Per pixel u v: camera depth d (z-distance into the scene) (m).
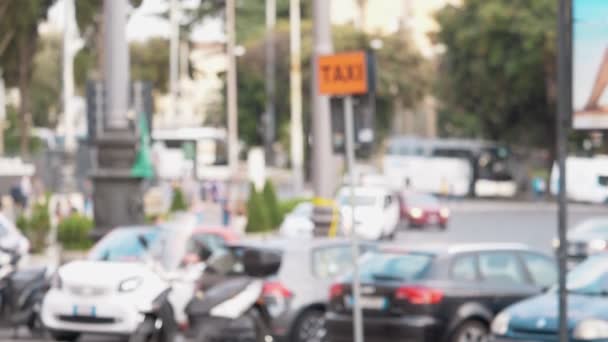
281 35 148.75
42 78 145.00
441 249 25.19
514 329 22.23
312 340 27.23
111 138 40.38
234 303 23.73
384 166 137.12
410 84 141.00
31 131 122.94
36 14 82.00
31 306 29.94
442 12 120.44
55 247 50.72
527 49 114.00
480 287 24.97
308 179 147.38
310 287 27.34
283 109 150.88
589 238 50.62
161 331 24.92
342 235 36.72
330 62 21.81
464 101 122.31
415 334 24.33
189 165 100.75
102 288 28.39
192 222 29.33
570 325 21.42
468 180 133.12
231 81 120.88
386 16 164.50
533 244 66.44
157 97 145.00
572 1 16.73
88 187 71.56
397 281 24.84
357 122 21.69
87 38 93.12
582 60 16.75
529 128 122.62
